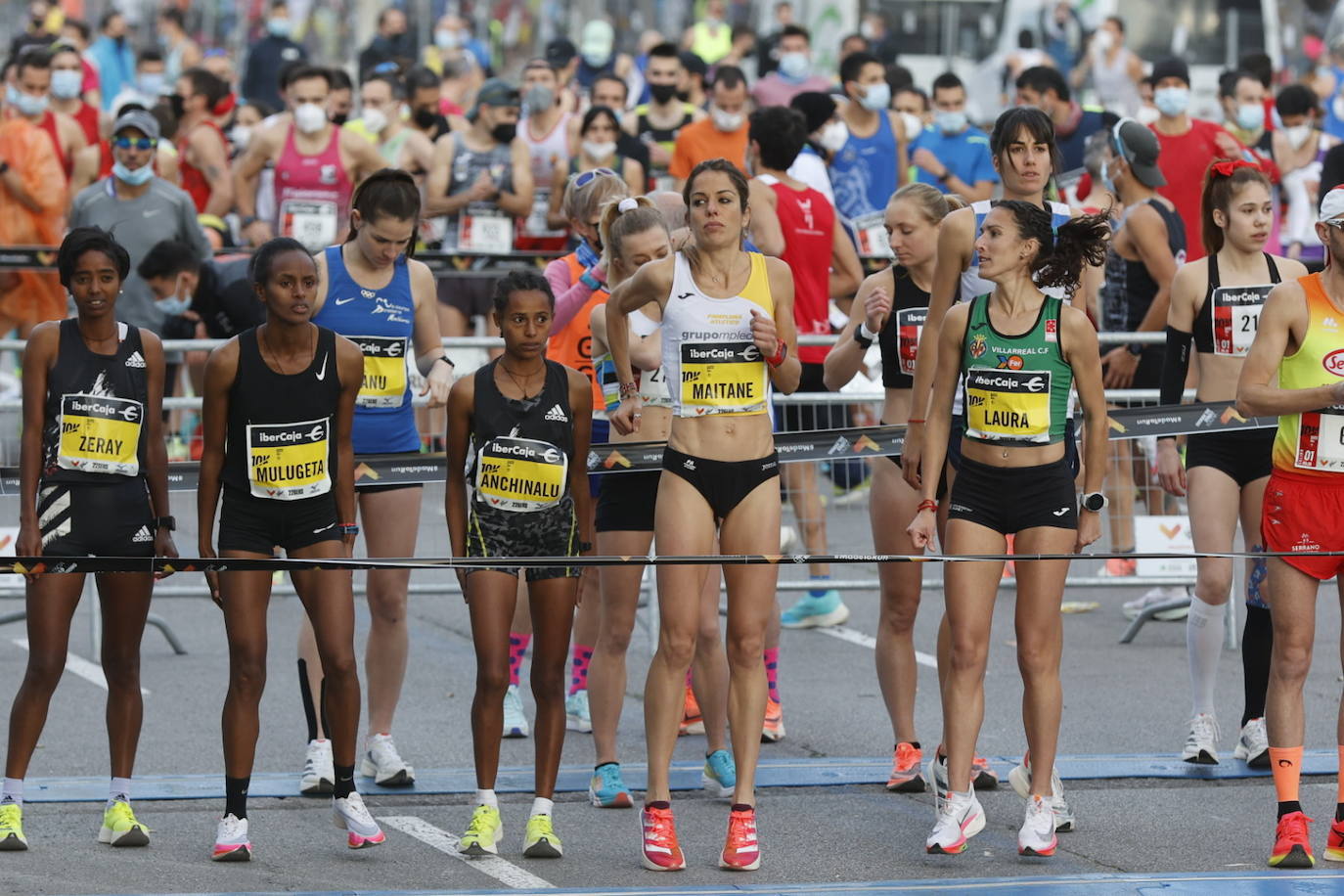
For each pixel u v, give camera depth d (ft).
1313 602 71.20
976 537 71.72
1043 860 71.87
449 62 224.12
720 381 71.05
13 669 105.81
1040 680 71.87
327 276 81.20
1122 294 116.98
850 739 92.22
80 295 70.74
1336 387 69.21
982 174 171.32
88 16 344.90
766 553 71.05
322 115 151.94
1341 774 71.51
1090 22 280.51
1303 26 281.74
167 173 160.86
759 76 223.51
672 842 70.38
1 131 149.38
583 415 73.00
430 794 81.41
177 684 102.73
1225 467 85.40
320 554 71.61
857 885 66.64
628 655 111.55
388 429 82.89
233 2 368.68
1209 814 78.38
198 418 125.18
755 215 112.88
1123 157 113.09
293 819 77.36
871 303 83.56
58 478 71.36
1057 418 71.67
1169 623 120.98
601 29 238.07
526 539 71.61
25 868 67.97
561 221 158.40
